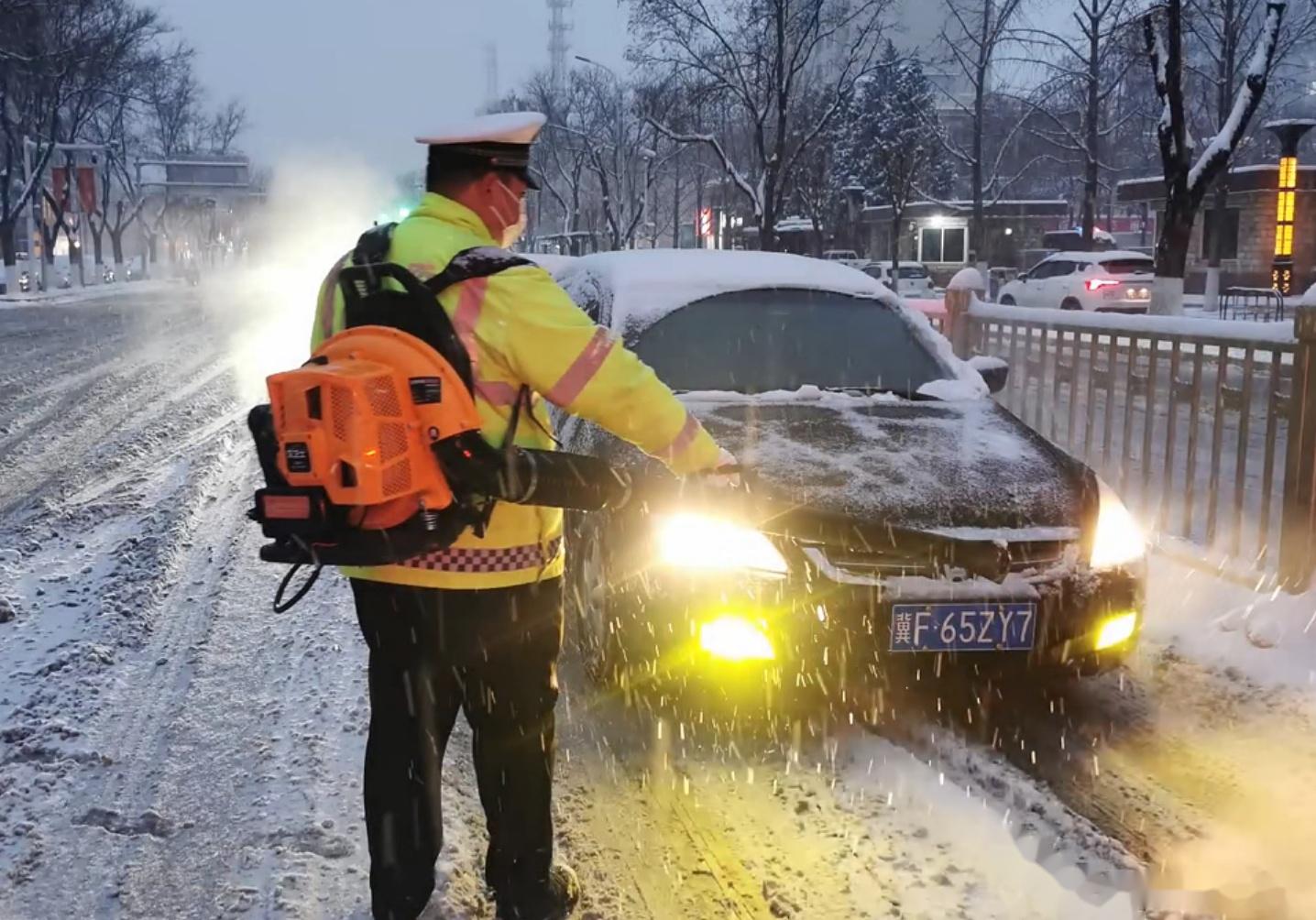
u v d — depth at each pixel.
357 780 3.51
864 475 3.99
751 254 5.91
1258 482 7.32
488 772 2.66
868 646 3.62
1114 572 3.80
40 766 3.59
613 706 4.07
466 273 2.30
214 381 14.05
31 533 6.51
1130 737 3.88
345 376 2.13
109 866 3.05
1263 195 31.17
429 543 2.24
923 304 18.55
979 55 34.12
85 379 14.30
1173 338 5.93
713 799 3.45
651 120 26.55
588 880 3.04
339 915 2.83
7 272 37.16
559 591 2.59
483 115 2.54
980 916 2.86
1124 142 50.59
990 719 3.98
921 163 35.06
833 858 3.12
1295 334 5.02
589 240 46.78
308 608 5.19
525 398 2.37
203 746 3.76
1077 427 7.07
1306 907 2.91
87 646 4.59
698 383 4.98
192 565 5.86
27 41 31.92
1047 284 27.48
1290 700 4.15
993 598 3.64
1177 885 3.01
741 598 3.62
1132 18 19.05
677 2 24.06
